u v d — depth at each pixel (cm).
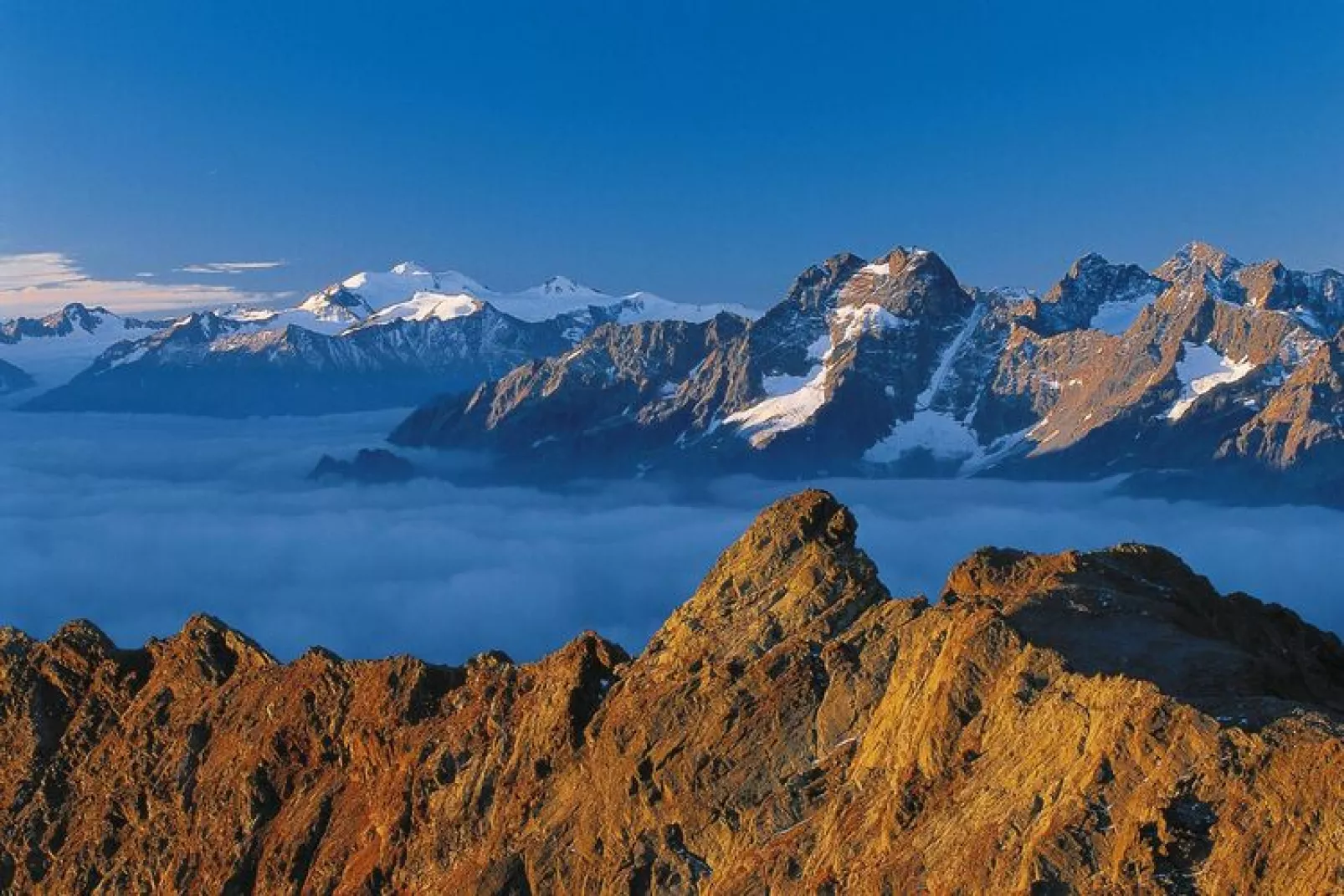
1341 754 5719
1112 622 7825
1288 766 5884
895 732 7881
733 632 9362
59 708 13238
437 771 10269
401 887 9962
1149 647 7488
